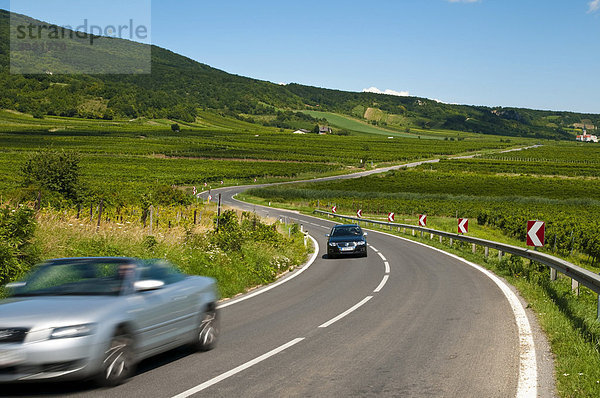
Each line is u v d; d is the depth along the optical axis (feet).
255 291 47.62
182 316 25.08
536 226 55.88
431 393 19.86
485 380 21.42
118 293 22.27
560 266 43.42
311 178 390.01
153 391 20.13
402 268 63.82
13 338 18.94
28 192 85.25
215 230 64.75
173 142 609.83
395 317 35.12
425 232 116.26
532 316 34.65
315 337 29.50
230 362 24.54
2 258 34.40
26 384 20.72
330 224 160.56
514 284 49.01
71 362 19.12
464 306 38.70
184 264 47.52
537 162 564.30
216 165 418.10
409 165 526.57
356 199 267.80
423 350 26.40
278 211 211.82
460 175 412.98
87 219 61.26
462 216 209.15
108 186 189.47
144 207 77.87
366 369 23.13
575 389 19.49
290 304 40.57
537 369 22.84
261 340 28.91
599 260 117.50
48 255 41.81
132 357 21.68
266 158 502.38
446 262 68.90
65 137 596.70
